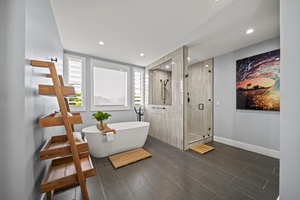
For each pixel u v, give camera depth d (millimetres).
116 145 2330
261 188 1436
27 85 845
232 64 2789
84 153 1288
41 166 1147
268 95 2234
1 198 776
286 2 981
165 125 3064
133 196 1329
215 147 2719
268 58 2230
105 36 2131
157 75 3582
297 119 930
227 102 2891
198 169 1846
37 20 1028
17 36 797
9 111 780
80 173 1028
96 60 3090
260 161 2072
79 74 2861
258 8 1484
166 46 2541
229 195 1334
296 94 933
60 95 976
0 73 767
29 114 879
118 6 1448
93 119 3033
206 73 3342
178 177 1654
